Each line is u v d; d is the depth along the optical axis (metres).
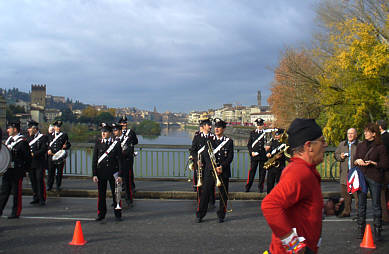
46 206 8.59
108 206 8.66
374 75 22.95
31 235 6.19
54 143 9.98
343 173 7.40
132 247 5.55
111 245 5.65
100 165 7.19
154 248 5.50
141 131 172.75
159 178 12.05
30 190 10.12
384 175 5.89
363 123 25.80
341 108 26.78
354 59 23.59
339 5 25.52
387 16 23.41
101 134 7.38
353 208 8.30
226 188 7.18
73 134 109.94
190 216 7.63
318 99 27.33
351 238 6.02
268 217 2.36
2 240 5.89
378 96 24.58
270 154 9.10
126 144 9.52
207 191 7.09
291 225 2.41
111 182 7.30
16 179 7.37
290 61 28.14
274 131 9.18
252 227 6.75
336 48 25.53
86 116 187.38
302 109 28.50
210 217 7.57
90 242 5.80
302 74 27.31
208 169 7.09
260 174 9.89
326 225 6.83
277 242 2.40
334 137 27.06
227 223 7.05
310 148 2.52
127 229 6.60
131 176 9.81
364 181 5.95
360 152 6.02
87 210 8.16
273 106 38.03
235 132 117.69
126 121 9.90
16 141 7.43
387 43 23.61
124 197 9.70
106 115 189.00
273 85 36.47
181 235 6.21
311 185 2.39
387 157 5.78
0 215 7.38
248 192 9.89
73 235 6.09
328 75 26.34
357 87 24.80
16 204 7.38
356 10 24.95
